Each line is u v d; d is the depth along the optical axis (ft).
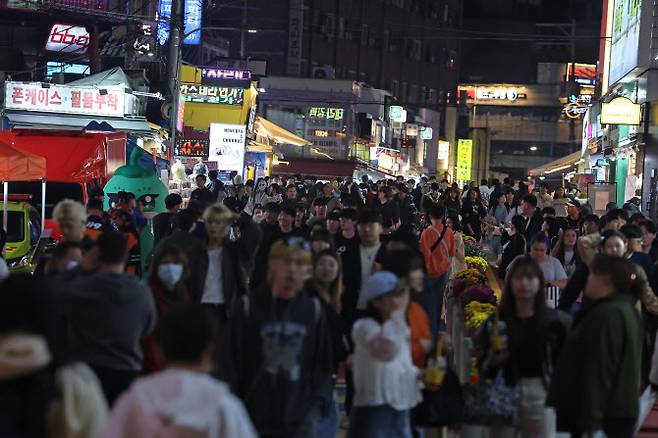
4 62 282.15
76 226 62.13
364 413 48.70
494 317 53.31
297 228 90.79
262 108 418.72
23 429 31.55
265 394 45.29
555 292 83.05
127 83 224.53
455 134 650.43
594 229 96.78
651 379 67.72
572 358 49.62
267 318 45.70
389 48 569.64
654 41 246.27
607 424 50.62
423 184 255.09
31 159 108.47
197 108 301.63
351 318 70.08
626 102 244.22
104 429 30.76
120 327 48.34
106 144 147.23
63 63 283.59
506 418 53.42
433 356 50.98
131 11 280.72
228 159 221.46
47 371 32.27
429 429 54.03
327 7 513.45
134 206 101.96
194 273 65.57
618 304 49.67
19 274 33.71
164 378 30.19
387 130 499.10
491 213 181.98
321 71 504.02
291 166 404.98
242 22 465.47
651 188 219.20
